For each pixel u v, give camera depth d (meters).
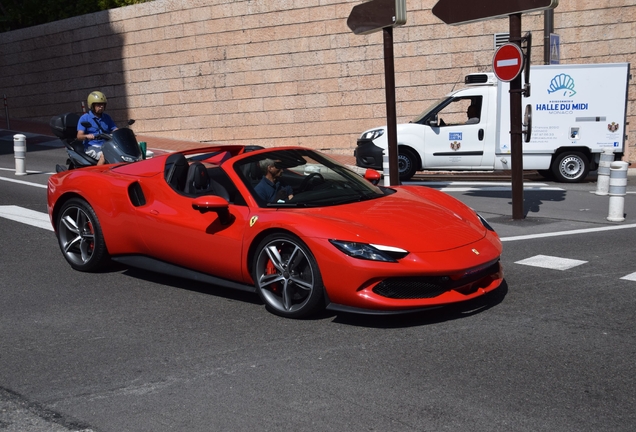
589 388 3.73
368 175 6.32
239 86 20.20
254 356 4.38
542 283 5.84
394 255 4.70
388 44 9.78
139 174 6.26
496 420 3.39
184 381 4.02
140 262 6.16
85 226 6.52
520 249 7.23
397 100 17.95
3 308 5.54
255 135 20.22
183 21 20.86
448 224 5.21
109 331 4.95
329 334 4.73
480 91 13.45
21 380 4.11
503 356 4.23
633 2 15.86
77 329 5.00
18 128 24.09
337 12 18.39
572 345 4.38
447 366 4.10
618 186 8.74
